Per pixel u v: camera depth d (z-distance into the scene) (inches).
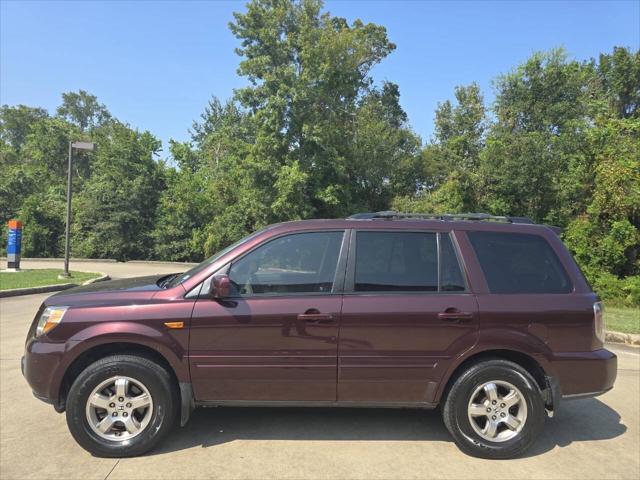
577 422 194.5
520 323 160.4
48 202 1465.3
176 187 1280.8
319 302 158.1
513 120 842.2
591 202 633.6
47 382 155.0
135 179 1334.9
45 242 1393.9
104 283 193.9
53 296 169.3
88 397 153.9
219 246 1137.4
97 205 1316.4
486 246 169.6
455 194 786.8
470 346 158.9
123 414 156.1
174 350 154.8
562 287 166.2
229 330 155.9
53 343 155.1
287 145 969.5
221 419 187.2
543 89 831.7
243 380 157.2
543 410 161.2
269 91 941.8
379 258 165.3
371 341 157.6
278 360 156.7
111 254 1331.2
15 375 241.8
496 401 160.6
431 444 168.1
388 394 160.2
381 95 1494.8
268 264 164.1
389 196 1117.7
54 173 1748.3
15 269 887.7
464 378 159.2
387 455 158.7
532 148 705.6
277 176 941.8
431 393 160.2
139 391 157.2
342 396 159.9
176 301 158.1
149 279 195.9
